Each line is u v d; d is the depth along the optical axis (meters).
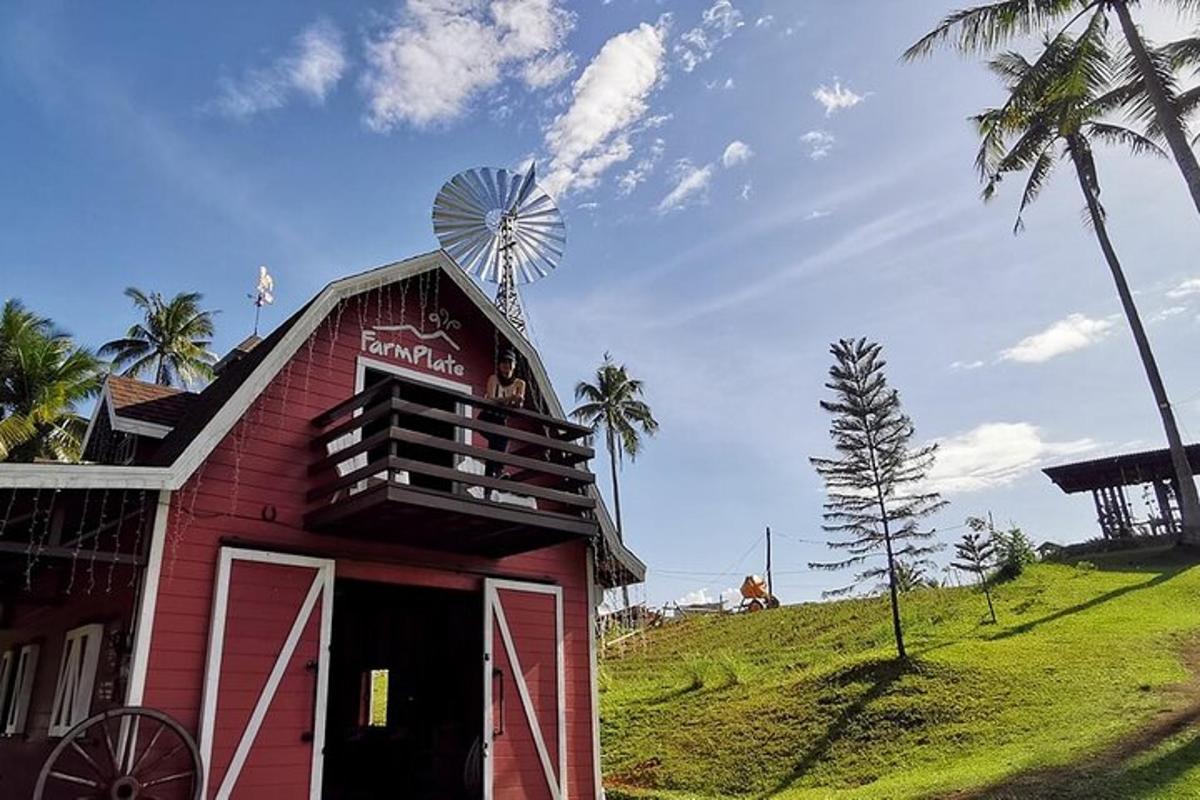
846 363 22.52
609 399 44.94
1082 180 28.89
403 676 13.12
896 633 20.80
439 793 11.47
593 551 12.39
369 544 10.20
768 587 45.94
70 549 8.02
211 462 9.16
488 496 11.37
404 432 9.09
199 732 8.20
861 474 21.88
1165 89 16.91
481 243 13.79
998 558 29.97
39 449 31.19
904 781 13.80
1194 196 14.30
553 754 11.05
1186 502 27.94
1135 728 12.70
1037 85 18.11
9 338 32.44
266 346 10.71
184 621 8.49
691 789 17.11
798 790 15.55
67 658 9.70
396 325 11.42
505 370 11.73
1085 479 34.88
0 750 11.14
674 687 25.27
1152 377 27.88
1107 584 25.64
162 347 42.22
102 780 7.67
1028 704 16.16
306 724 8.97
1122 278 28.42
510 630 11.20
